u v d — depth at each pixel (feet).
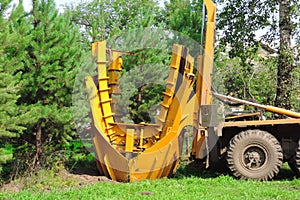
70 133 28.99
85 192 22.26
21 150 28.30
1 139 26.73
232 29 46.60
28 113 23.90
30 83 26.40
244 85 50.39
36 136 27.86
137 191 23.24
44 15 27.73
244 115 30.04
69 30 29.12
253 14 45.60
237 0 46.03
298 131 29.01
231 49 47.42
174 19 35.91
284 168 33.40
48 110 26.35
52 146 29.32
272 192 22.81
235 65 54.08
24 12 27.04
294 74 42.93
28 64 26.35
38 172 25.54
